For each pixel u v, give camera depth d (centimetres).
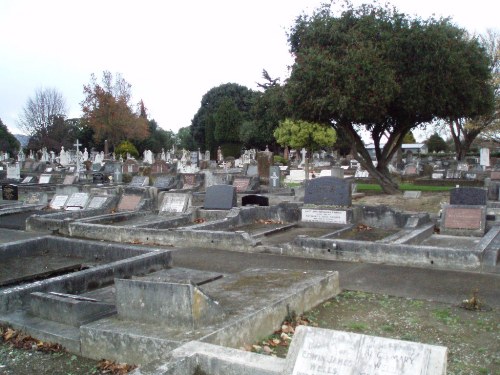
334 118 2222
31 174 3462
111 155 6194
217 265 995
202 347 437
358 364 332
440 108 2012
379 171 2362
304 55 2036
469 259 897
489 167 3753
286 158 5881
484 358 518
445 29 1972
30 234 1424
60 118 7306
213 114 7744
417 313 667
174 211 1598
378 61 1906
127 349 530
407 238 1075
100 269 778
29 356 563
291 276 755
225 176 2497
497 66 3916
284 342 572
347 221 1363
